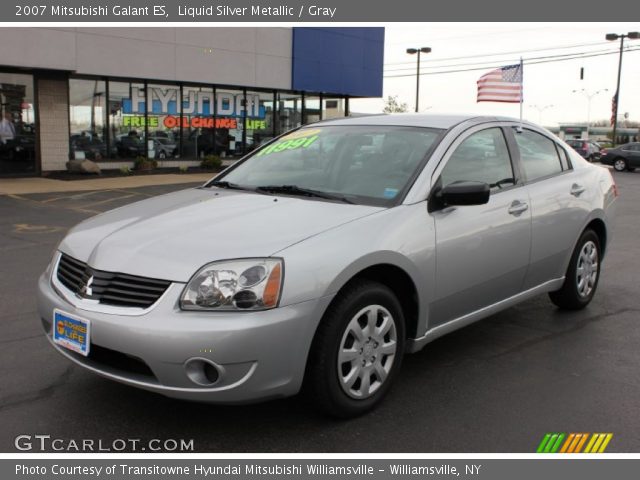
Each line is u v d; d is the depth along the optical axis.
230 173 4.77
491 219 4.27
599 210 5.48
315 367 3.32
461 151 4.27
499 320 5.42
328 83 23.38
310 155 4.52
